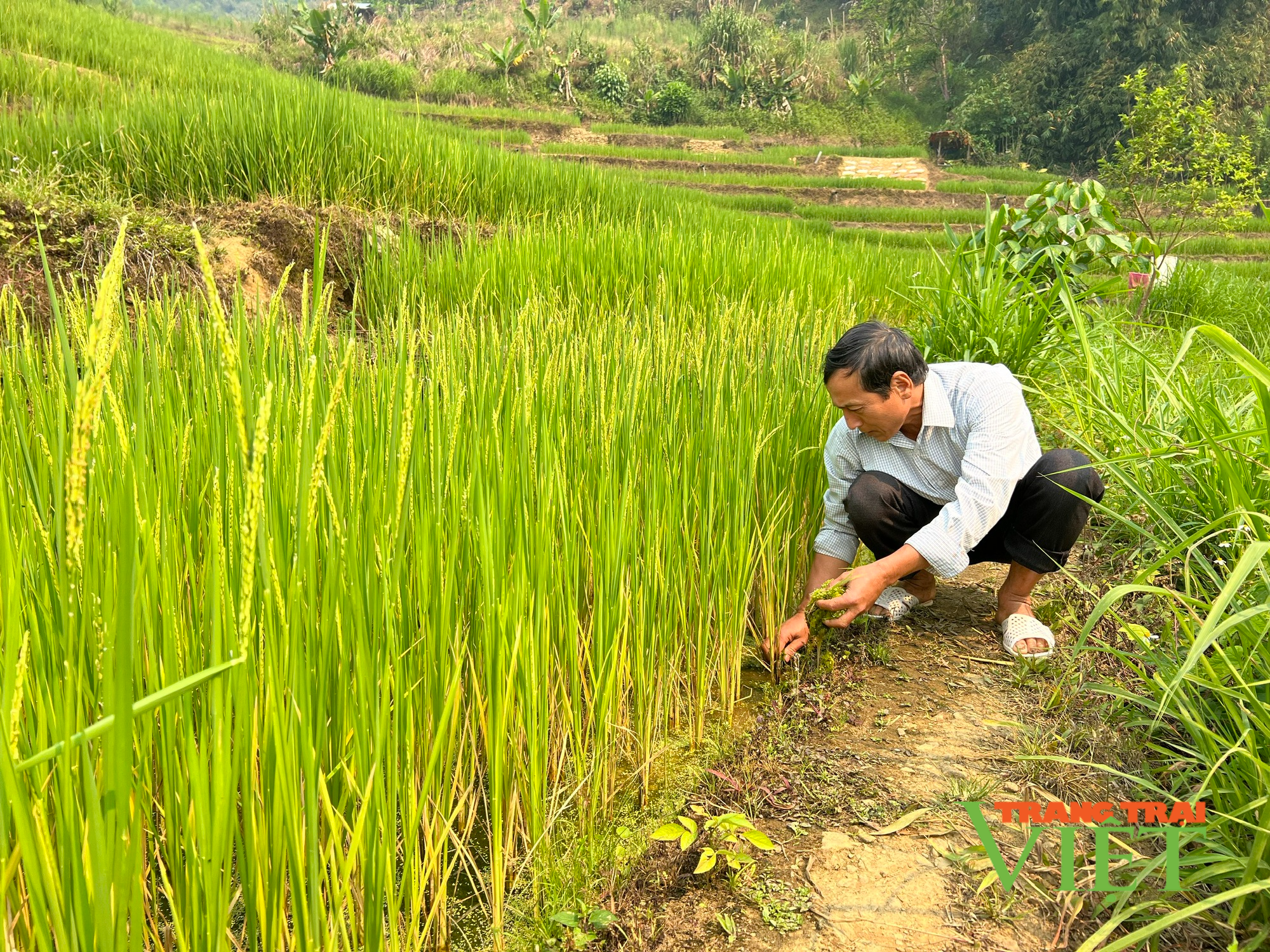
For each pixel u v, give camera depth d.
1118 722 2.46
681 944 1.83
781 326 3.71
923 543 2.68
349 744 1.56
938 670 2.88
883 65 47.25
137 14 43.41
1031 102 41.09
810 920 1.87
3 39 14.15
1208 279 9.68
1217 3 39.81
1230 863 1.74
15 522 1.41
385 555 1.50
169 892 1.36
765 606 3.00
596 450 2.43
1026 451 2.79
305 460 1.31
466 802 2.09
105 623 1.10
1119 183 12.12
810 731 2.56
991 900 1.89
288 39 37.75
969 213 24.53
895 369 2.56
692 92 41.97
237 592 1.36
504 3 60.25
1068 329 4.91
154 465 1.79
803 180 29.61
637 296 5.65
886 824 2.15
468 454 2.03
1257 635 2.05
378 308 5.75
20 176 6.00
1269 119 37.19
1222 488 3.01
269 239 6.76
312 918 1.38
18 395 1.80
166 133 7.36
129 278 5.52
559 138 35.06
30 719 1.25
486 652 1.78
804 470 3.31
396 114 11.94
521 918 1.92
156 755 1.63
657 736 2.50
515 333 2.76
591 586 2.37
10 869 1.07
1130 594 3.19
